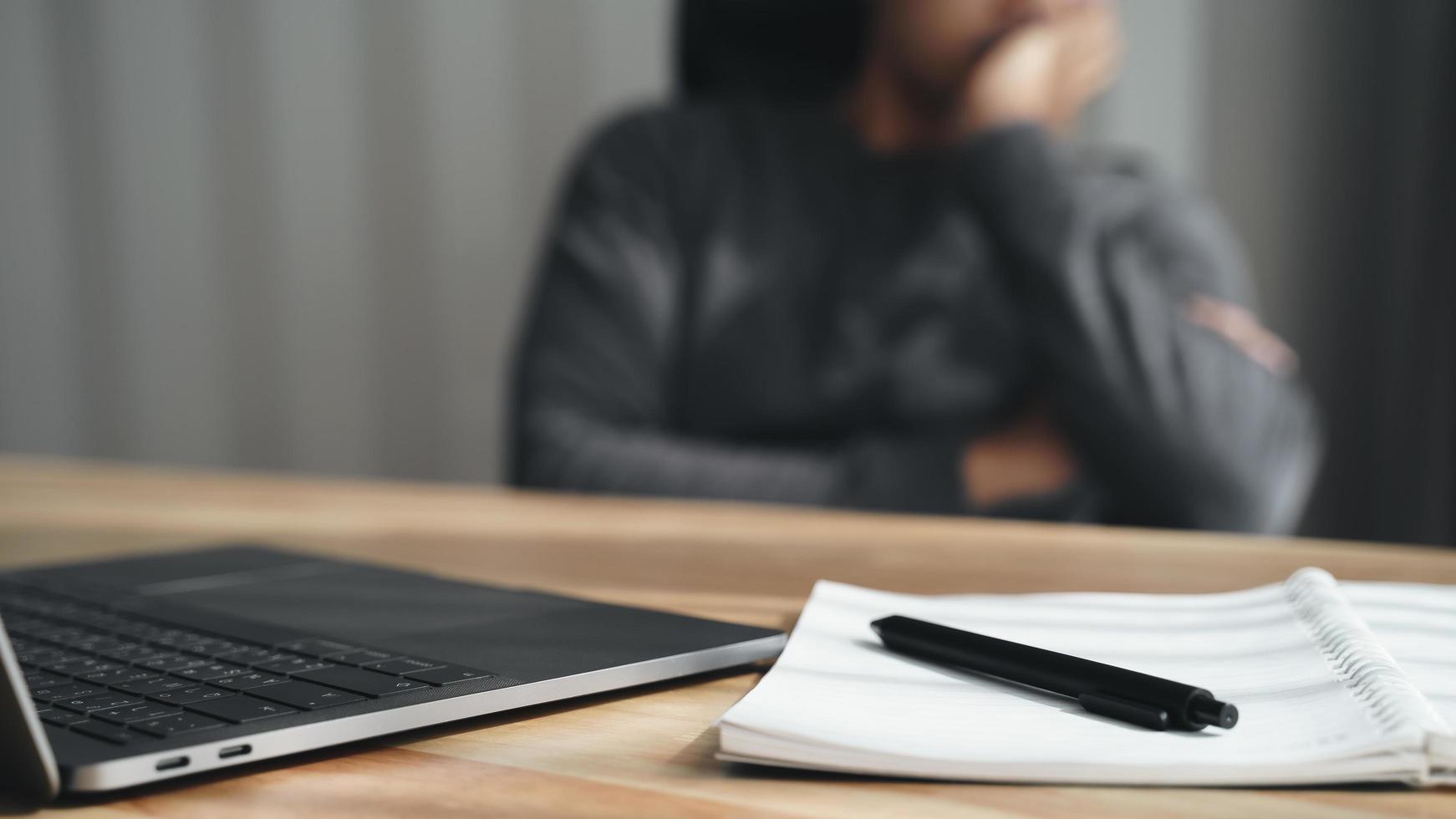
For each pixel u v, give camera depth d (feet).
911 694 1.35
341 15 7.55
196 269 8.00
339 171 7.63
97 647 1.55
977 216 6.36
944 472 6.32
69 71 8.13
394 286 7.57
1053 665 1.34
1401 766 1.11
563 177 7.14
